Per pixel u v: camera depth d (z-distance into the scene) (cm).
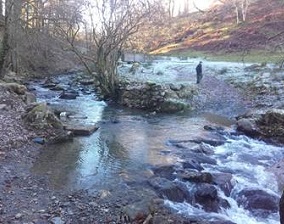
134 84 2208
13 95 1612
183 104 2016
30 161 1059
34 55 3209
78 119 1692
